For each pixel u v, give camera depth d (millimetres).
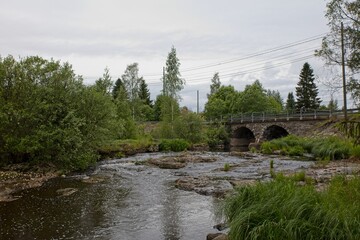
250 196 10094
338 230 7176
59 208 14570
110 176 23484
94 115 27922
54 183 20500
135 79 68812
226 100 86375
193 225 12094
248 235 8047
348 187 10273
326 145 31500
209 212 13734
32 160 24797
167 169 26953
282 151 36156
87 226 12109
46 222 12555
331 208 7945
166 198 16531
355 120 14180
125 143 40531
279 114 54031
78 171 25828
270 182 11117
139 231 11570
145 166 28781
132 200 16109
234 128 60562
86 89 28141
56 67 25938
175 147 45625
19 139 23219
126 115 49219
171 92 62750
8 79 24047
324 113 44719
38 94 24359
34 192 17828
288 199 8797
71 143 24812
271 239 7602
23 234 11250
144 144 43219
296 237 7402
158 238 10867
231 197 10922
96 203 15484
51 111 24578
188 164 29625
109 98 32406
